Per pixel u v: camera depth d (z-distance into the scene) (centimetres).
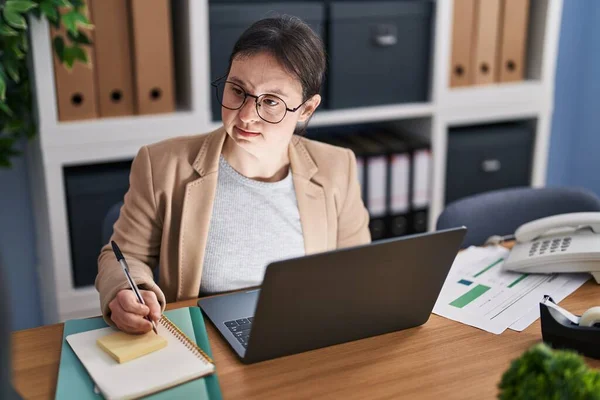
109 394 109
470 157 288
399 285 126
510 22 280
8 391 66
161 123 237
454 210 193
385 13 259
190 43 234
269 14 163
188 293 158
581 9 322
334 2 256
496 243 176
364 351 126
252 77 144
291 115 148
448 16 266
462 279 156
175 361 118
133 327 125
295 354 125
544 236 165
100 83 228
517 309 142
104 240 172
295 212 165
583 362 91
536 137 299
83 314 243
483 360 124
